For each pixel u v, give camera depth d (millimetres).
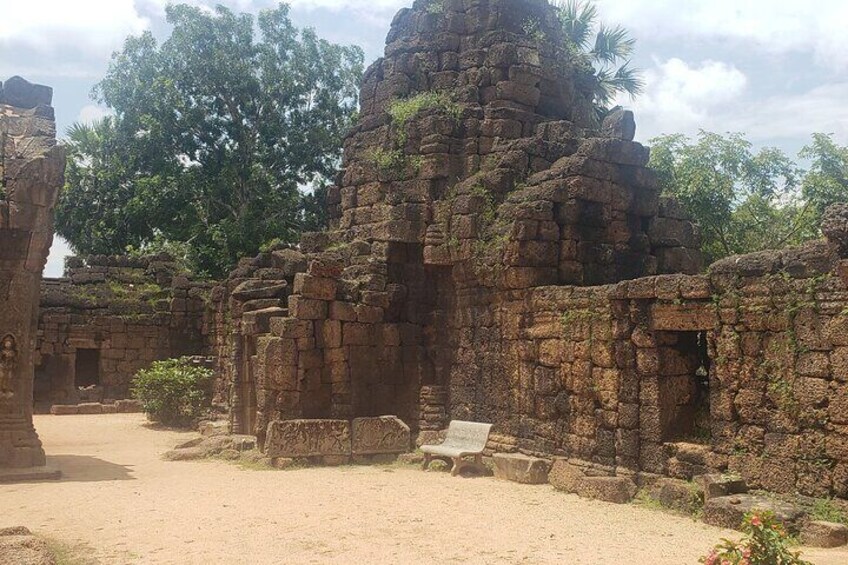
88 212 42000
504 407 17281
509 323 17219
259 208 41938
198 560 9094
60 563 8961
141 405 27953
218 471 16156
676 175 26562
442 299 19828
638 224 18281
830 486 10883
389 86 22906
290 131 42969
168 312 33969
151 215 41000
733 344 12250
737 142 27125
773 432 11672
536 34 22344
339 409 18625
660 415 13555
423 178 20297
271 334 18703
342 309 18953
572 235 17156
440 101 21219
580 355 15078
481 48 21734
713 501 11203
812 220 24266
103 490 13664
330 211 23312
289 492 13555
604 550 9617
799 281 11469
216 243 40312
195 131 42469
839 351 10906
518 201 17781
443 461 16438
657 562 9055
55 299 32906
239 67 41719
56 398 32094
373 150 22109
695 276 12977
